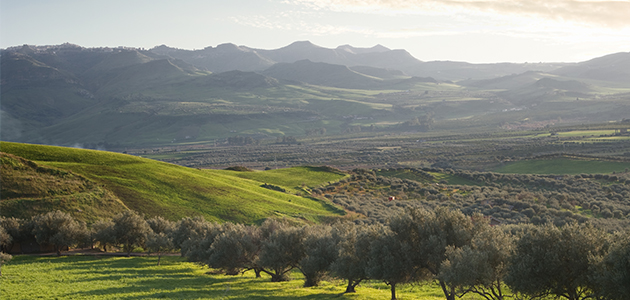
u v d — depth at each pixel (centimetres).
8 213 8006
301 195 13688
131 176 11312
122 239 7619
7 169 9244
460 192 15550
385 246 3809
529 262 3078
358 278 4588
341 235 5169
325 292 4762
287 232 5450
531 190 15850
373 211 12131
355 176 17812
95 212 8881
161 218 8575
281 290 4909
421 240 3756
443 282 3566
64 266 6100
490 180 18075
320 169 18312
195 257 6444
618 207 11619
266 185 14200
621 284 2678
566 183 16138
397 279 3812
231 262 5716
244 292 4719
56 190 9162
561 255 3066
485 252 3272
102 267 6169
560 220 9744
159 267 6581
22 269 5709
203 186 11812
